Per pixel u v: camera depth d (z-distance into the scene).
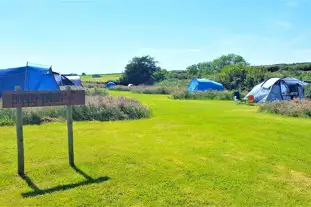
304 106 15.00
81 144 7.96
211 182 5.46
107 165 6.27
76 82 34.97
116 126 10.86
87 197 4.80
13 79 17.28
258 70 37.72
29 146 7.66
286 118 13.84
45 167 6.09
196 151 7.44
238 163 6.56
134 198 4.80
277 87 23.44
